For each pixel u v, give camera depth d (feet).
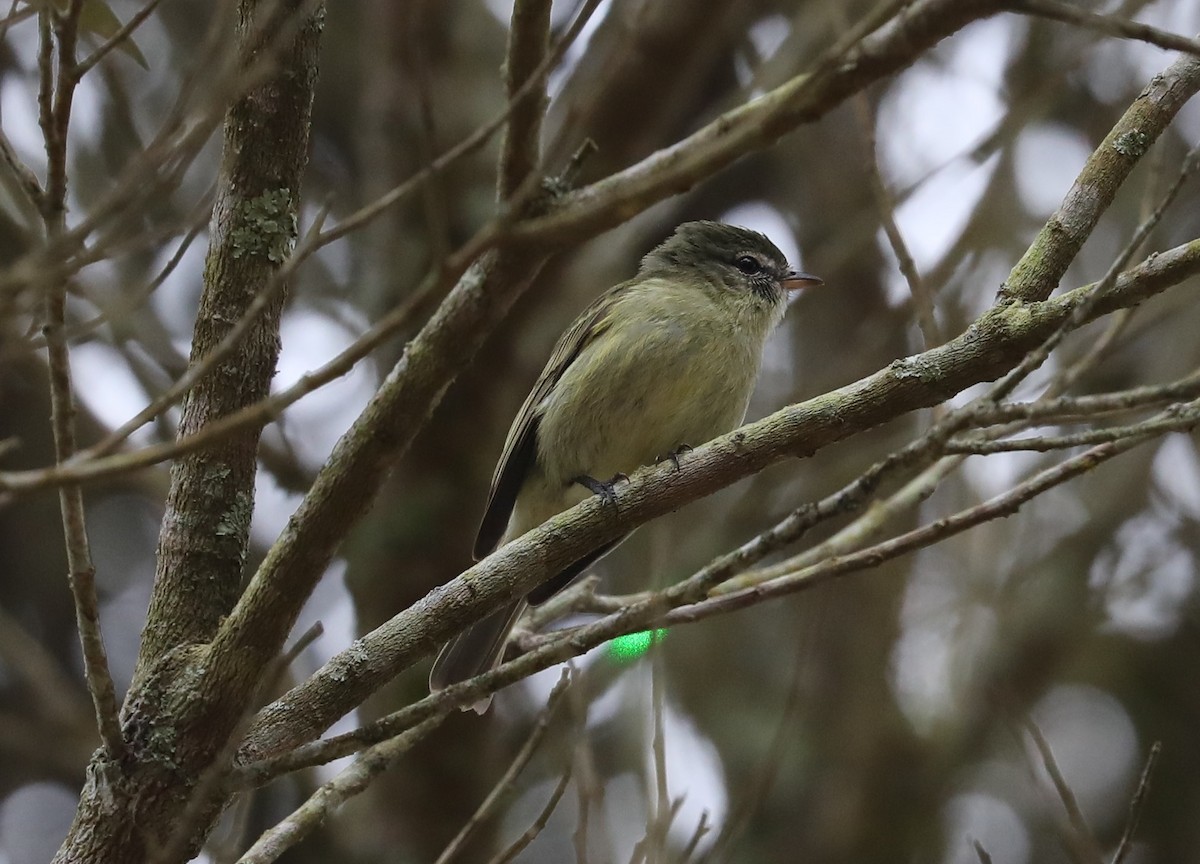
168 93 45.52
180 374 35.88
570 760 23.08
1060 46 40.37
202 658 21.12
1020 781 45.24
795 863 42.42
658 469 22.72
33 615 47.55
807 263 46.26
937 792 44.39
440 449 39.83
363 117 43.60
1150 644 48.42
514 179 19.29
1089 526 47.42
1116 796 46.57
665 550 29.30
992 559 46.96
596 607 28.55
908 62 15.42
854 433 21.80
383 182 40.24
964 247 38.52
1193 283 37.60
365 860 37.24
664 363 33.60
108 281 35.73
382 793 37.88
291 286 26.45
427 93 16.08
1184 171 18.26
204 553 21.81
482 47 41.52
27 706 44.98
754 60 43.75
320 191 48.70
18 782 45.85
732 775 44.16
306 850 38.27
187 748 20.68
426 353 20.27
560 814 41.63
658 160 18.95
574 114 19.31
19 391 42.37
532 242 15.51
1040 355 17.88
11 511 47.65
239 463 22.04
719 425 34.63
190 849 20.56
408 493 39.32
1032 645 46.11
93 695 19.67
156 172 17.61
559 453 34.01
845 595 46.09
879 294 48.78
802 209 50.70
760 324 36.04
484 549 34.22
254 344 21.90
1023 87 39.17
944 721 45.50
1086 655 48.14
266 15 19.36
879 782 44.16
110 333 34.94
